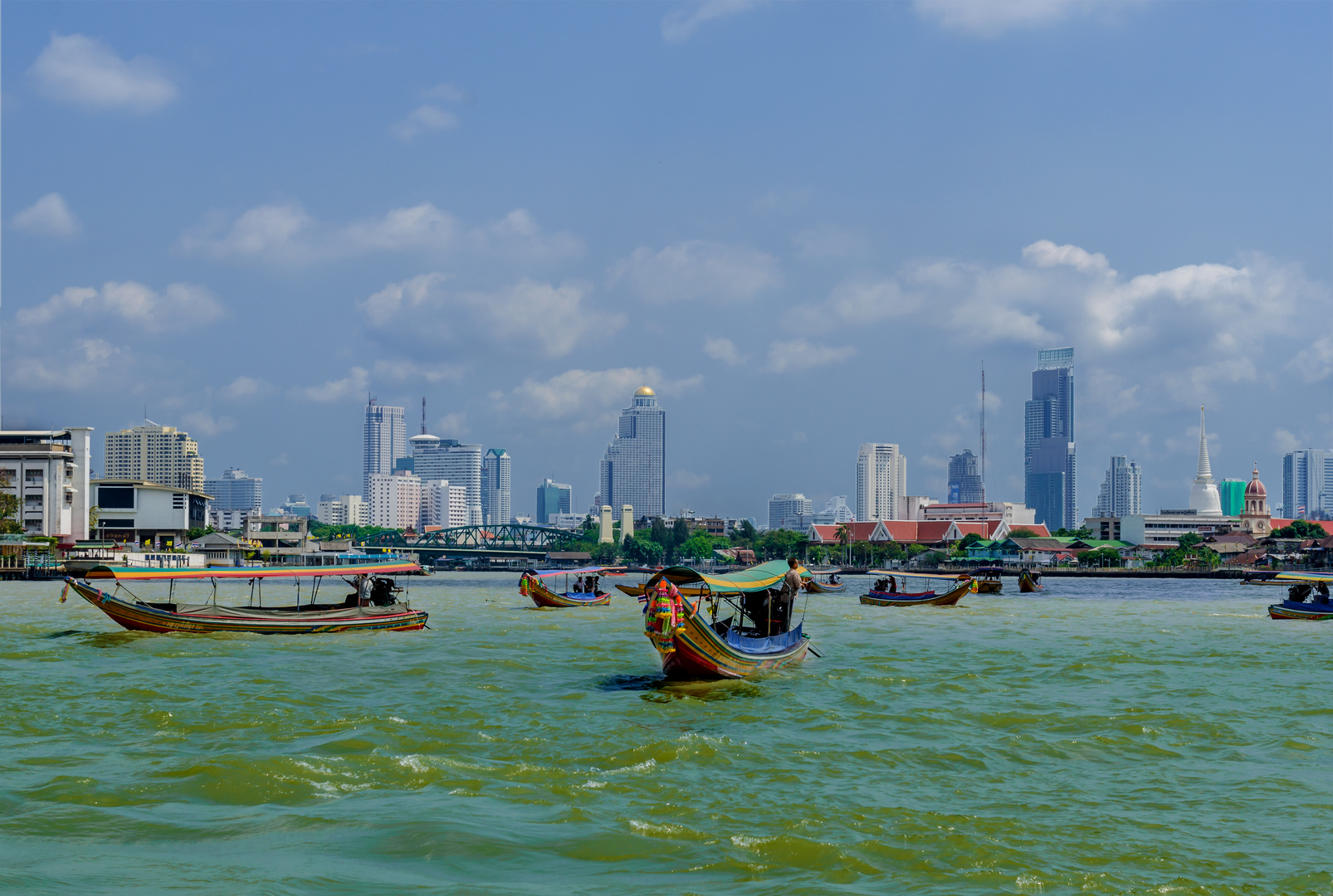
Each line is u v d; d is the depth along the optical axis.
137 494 193.88
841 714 27.44
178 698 29.41
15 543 139.50
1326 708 28.92
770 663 35.03
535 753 22.31
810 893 14.16
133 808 17.89
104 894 13.75
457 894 14.05
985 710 28.28
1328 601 68.44
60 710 27.22
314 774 19.95
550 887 14.37
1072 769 21.58
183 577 46.88
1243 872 15.27
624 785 19.75
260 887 14.15
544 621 60.94
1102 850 16.22
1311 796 19.53
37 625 53.41
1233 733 25.23
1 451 159.38
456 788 19.25
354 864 15.19
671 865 15.27
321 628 49.25
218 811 17.73
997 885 14.55
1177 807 18.67
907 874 14.98
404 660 38.91
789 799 18.92
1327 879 14.96
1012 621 63.84
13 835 16.28
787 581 38.47
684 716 26.92
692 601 32.38
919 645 46.56
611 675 34.75
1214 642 48.75
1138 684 33.59
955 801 18.95
